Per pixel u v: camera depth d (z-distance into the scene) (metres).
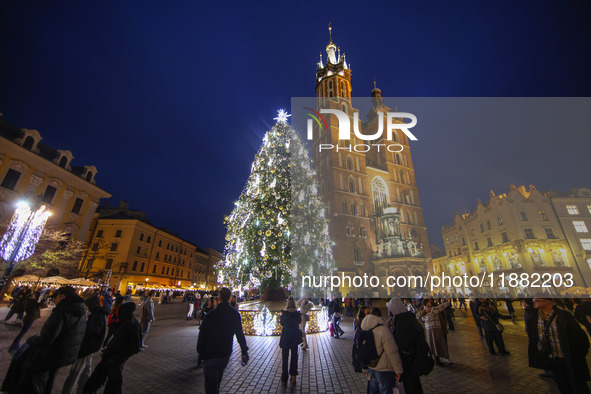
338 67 56.19
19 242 15.55
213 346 3.83
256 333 10.90
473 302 11.78
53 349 3.53
